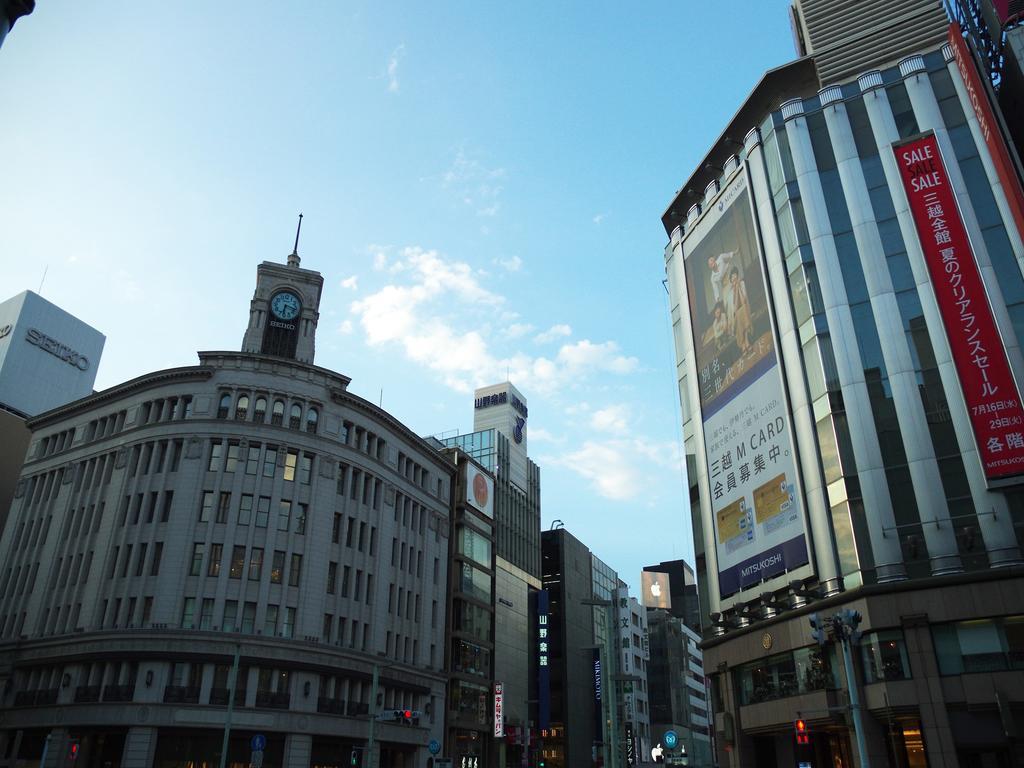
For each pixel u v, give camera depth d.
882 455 38.75
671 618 146.38
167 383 63.44
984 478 35.91
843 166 45.47
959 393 37.78
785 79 50.19
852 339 41.62
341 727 58.78
